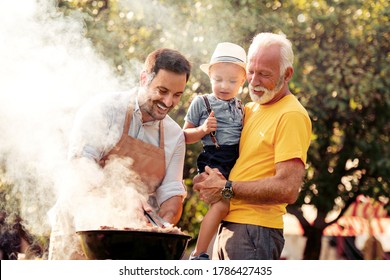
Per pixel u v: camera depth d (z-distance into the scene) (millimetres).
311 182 8555
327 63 8203
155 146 4285
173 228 3811
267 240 4164
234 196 4125
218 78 4516
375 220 9523
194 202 8797
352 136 8664
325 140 8562
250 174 4184
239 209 4199
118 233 3639
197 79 7898
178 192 4336
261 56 4137
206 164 4402
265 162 4160
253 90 4184
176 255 3793
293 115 4094
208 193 4211
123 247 3664
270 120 4172
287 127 4078
